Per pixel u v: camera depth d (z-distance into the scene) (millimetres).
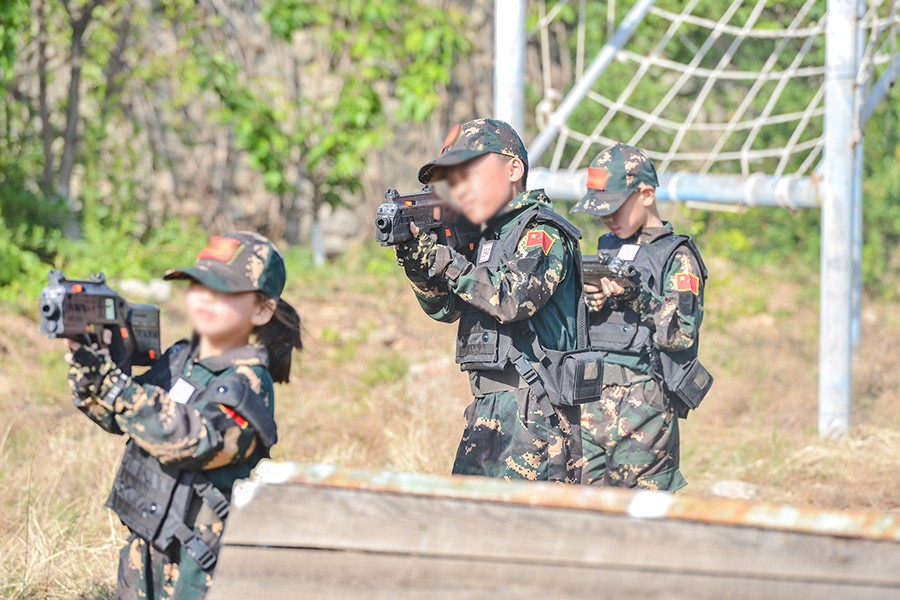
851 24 28203
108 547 18953
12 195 41375
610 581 9398
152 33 50031
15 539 19047
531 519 9539
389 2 50938
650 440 17672
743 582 9297
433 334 38438
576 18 57281
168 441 10695
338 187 54562
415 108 49531
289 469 9875
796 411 31625
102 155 49312
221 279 11031
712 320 43406
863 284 50844
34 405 28094
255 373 11250
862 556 9273
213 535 11188
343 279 47375
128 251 42656
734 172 56375
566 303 15242
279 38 51031
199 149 52719
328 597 9664
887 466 25750
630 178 18344
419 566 9609
